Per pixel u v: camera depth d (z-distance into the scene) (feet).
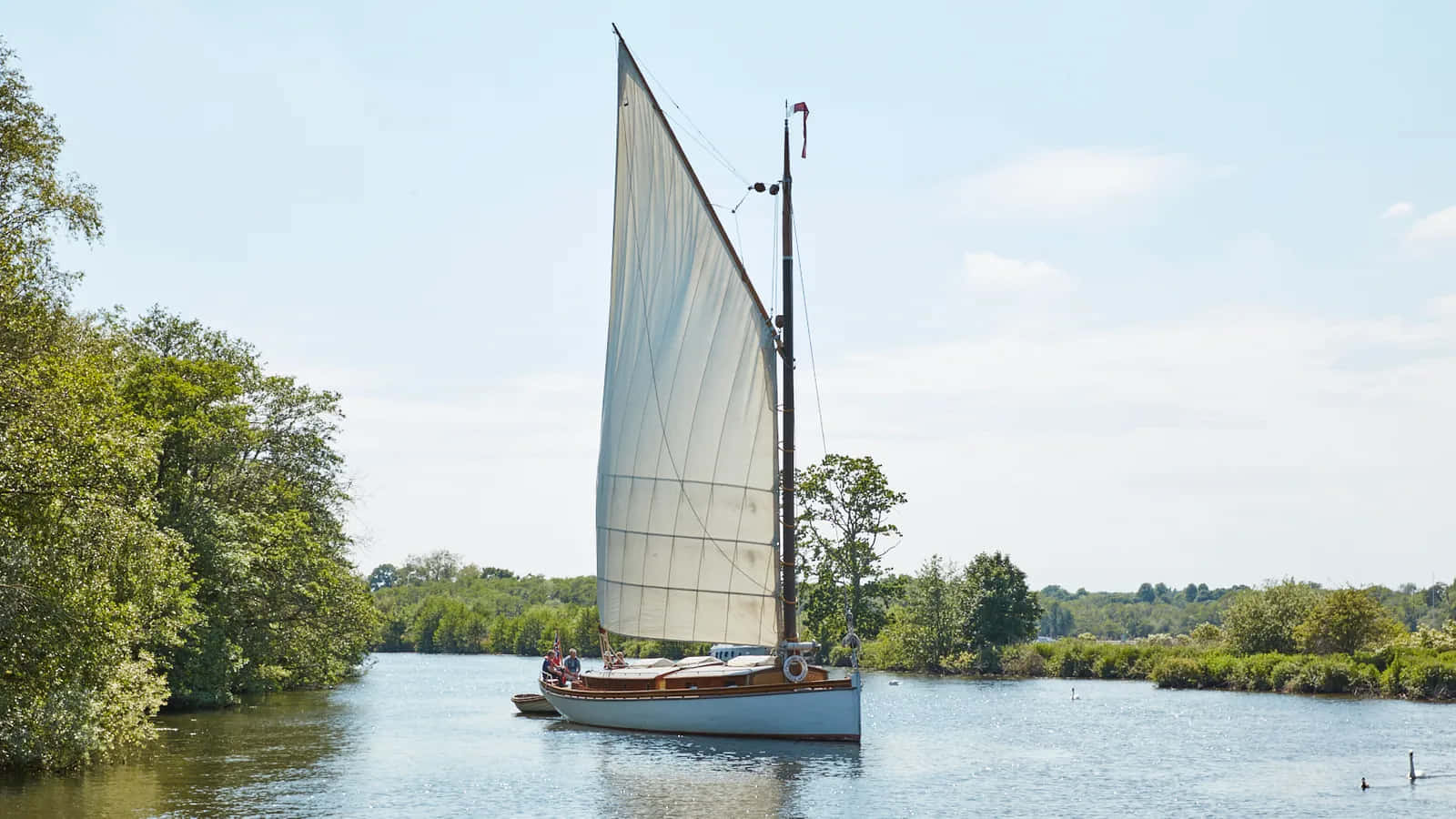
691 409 162.81
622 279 169.07
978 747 157.48
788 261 160.86
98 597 109.40
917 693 274.36
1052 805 111.34
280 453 236.22
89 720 121.80
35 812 95.96
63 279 133.69
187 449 196.65
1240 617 337.31
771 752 147.13
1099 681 330.75
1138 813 108.27
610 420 170.71
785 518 157.58
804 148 162.61
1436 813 109.09
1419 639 310.45
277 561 208.44
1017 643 387.75
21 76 124.26
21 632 104.22
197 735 159.74
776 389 157.89
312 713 201.05
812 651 158.30
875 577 347.77
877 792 117.60
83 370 115.75
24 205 125.08
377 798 110.11
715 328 160.56
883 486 345.10
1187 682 293.02
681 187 161.79
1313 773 134.21
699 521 162.30
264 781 118.01
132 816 95.45
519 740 159.53
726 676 162.71
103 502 111.65
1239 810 110.01
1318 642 306.35
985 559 397.19
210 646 198.49
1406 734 175.32
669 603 164.45
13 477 102.12
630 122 166.50
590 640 522.47
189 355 226.38
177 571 151.64
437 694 262.06
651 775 126.52
